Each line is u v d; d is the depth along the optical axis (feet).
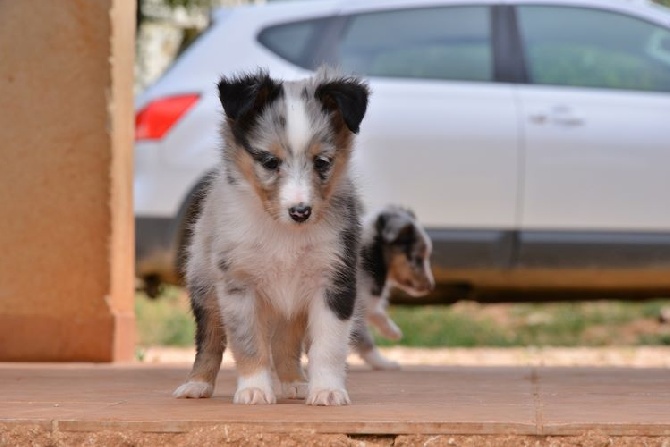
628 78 47.60
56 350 35.73
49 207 35.60
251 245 23.93
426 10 47.37
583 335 63.21
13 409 21.76
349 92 24.32
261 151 23.91
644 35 48.24
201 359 25.43
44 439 19.88
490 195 45.75
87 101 35.47
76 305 35.76
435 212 45.52
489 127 45.75
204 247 25.35
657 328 64.64
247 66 45.68
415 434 19.33
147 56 84.33
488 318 66.59
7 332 35.70
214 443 19.17
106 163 35.58
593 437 19.02
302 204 23.20
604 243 46.37
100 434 19.77
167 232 44.39
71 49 35.45
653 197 46.62
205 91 44.98
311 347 24.18
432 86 46.14
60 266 35.65
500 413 20.76
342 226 24.39
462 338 61.31
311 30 46.65
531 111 46.14
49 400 23.67
